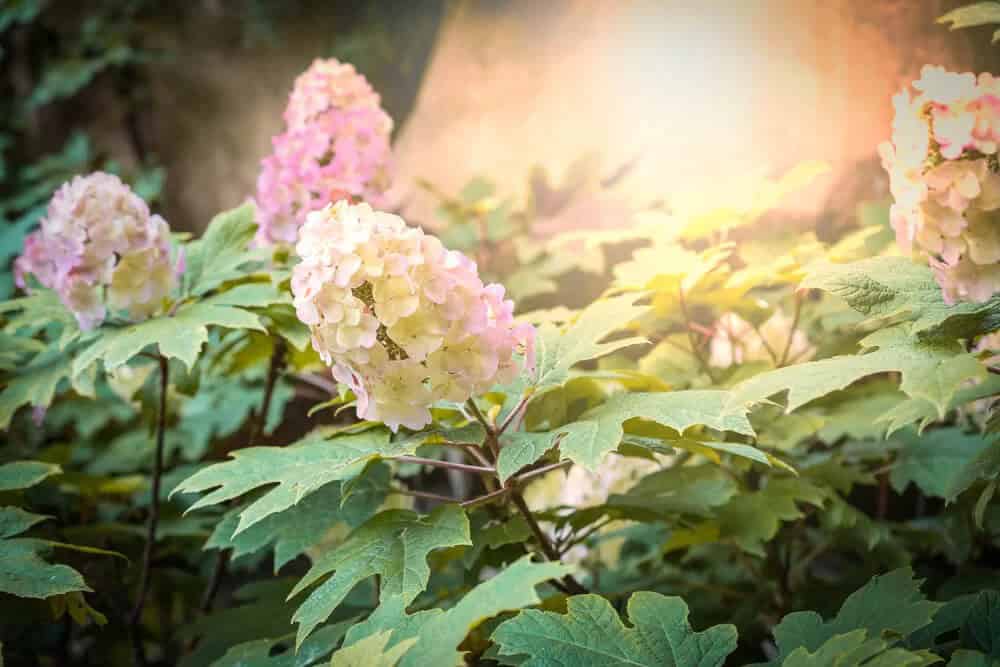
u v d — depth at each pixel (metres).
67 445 1.92
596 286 1.92
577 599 1.21
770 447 1.55
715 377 1.53
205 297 1.53
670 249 1.42
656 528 1.66
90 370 1.52
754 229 1.79
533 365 1.22
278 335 1.56
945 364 1.13
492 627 1.32
